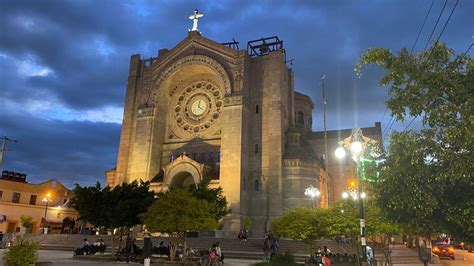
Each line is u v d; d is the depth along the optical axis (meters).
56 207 69.50
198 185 39.72
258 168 54.56
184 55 63.44
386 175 11.96
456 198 11.19
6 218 62.72
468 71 11.00
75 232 59.34
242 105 55.56
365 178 14.39
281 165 53.03
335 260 26.84
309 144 71.88
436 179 10.67
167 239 45.12
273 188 52.25
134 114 64.44
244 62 58.16
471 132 9.71
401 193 11.59
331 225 25.03
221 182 52.91
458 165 9.98
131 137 63.28
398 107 11.64
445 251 43.50
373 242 27.91
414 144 11.05
